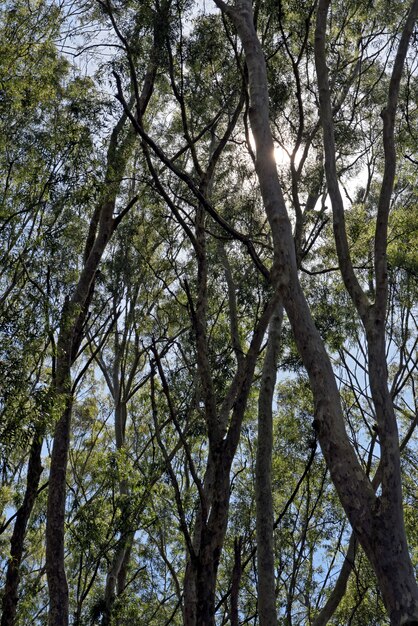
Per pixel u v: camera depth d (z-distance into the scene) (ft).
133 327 69.26
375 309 24.48
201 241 38.45
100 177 49.01
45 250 46.88
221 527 32.17
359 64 60.29
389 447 21.97
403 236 53.83
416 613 19.35
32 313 42.70
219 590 63.46
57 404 41.55
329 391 22.91
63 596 43.52
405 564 20.15
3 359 40.65
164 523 59.62
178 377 60.34
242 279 59.77
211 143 62.59
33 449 47.52
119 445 67.72
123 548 54.95
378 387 23.12
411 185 60.85
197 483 32.55
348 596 59.93
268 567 41.93
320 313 56.85
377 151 62.13
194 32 48.26
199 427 56.29
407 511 58.80
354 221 55.01
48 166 48.57
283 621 57.06
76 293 49.65
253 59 31.30
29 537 68.90
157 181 36.29
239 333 63.36
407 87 53.01
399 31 59.00
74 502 58.29
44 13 53.52
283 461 63.57
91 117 50.16
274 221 26.53
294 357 59.77
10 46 51.52
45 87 52.08
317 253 56.49
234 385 42.32
